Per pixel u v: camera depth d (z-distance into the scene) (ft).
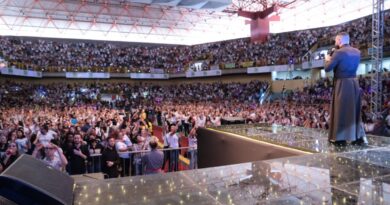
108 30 101.24
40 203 4.87
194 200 5.58
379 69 36.27
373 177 6.93
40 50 97.55
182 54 118.93
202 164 17.25
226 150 14.21
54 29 94.63
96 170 20.63
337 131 10.74
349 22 87.97
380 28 36.50
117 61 110.63
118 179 6.81
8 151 19.74
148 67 111.45
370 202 5.47
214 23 104.99
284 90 89.71
